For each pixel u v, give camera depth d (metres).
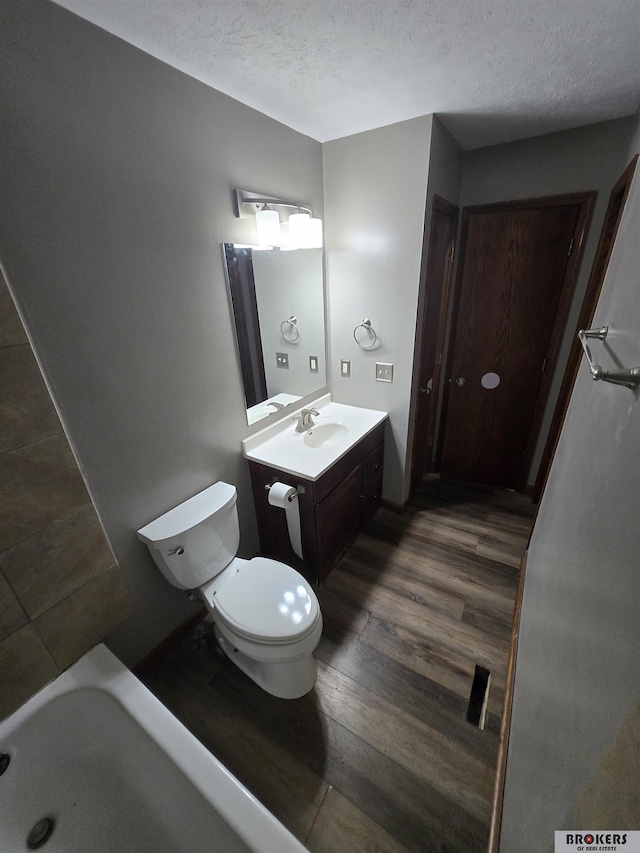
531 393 2.51
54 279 1.05
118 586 1.36
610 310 1.05
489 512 2.56
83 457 1.21
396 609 1.84
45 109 0.96
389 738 1.34
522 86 1.42
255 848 0.87
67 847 1.12
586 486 0.91
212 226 1.48
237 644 1.36
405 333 2.11
